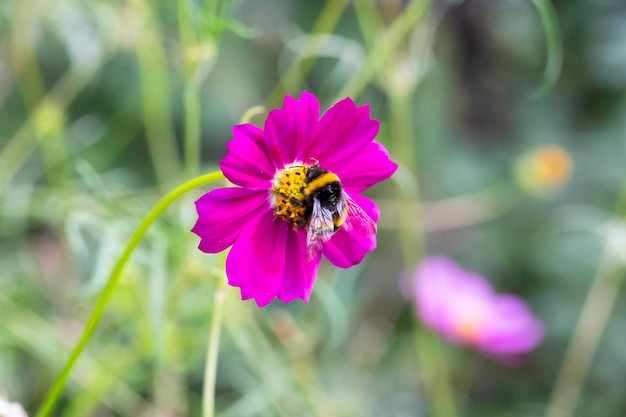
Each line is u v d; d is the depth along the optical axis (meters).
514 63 0.91
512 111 0.92
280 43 0.78
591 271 0.78
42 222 0.60
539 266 0.81
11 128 0.66
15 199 0.55
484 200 0.71
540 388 0.74
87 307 0.55
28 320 0.52
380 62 0.52
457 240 0.84
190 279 0.49
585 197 0.84
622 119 0.87
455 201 0.71
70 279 0.57
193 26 0.47
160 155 0.60
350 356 0.63
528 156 0.68
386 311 0.75
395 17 0.60
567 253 0.80
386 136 0.56
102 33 0.56
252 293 0.41
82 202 0.54
